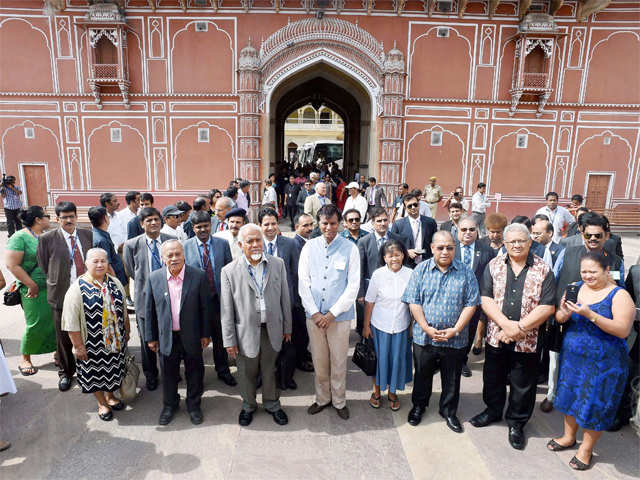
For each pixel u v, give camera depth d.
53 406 3.30
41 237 3.53
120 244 4.84
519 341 2.78
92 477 2.52
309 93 17.91
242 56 11.69
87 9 11.45
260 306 2.97
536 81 12.13
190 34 11.81
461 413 3.27
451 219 4.70
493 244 4.14
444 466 2.65
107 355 3.04
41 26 11.66
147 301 3.05
